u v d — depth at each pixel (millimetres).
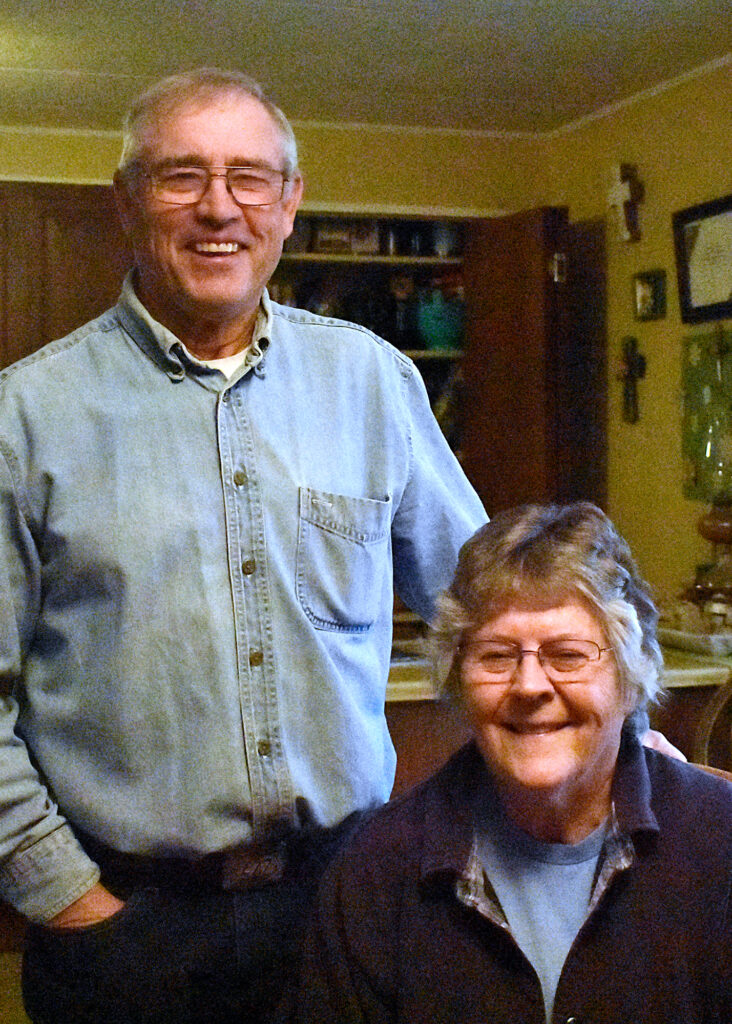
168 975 1464
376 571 1546
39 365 1463
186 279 1430
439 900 1290
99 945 1446
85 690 1435
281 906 1501
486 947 1267
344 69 3555
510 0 2959
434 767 2807
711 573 3441
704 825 1294
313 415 1536
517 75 3650
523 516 1338
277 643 1451
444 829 1305
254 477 1460
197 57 3402
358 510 1517
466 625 1294
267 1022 1514
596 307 4230
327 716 1477
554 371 4109
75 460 1426
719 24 3184
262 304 1528
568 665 1254
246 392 1488
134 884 1466
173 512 1427
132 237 1500
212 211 1402
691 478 3705
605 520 1348
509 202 4457
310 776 1473
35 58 3393
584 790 1276
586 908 1277
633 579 1324
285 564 1463
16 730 1516
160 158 1417
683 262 3682
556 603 1262
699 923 1242
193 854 1435
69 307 3943
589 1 2977
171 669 1412
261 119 1455
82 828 1464
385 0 2939
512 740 1271
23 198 3896
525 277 4164
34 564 1441
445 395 4602
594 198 4191
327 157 4250
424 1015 1255
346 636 1517
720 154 3525
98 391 1455
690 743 2955
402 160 4328
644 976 1232
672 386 3822
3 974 3008
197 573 1424
